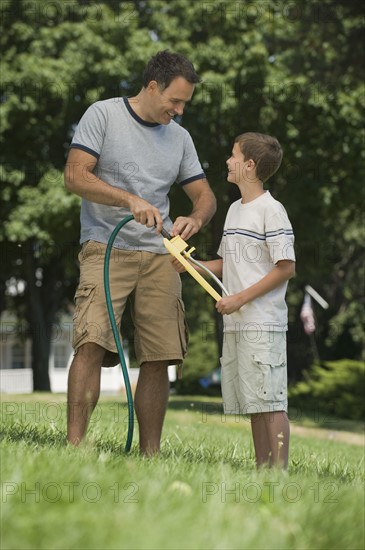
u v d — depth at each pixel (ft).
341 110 73.00
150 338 18.17
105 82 74.38
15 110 74.54
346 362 77.92
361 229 112.68
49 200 74.38
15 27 76.43
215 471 13.03
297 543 9.04
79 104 75.51
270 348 16.79
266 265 17.20
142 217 17.30
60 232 76.43
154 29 76.59
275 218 16.97
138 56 73.10
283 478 12.84
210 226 74.84
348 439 48.01
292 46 75.25
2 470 10.73
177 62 17.70
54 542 7.81
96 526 8.34
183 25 75.36
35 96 74.95
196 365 129.39
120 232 18.04
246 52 72.02
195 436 26.66
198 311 102.22
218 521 9.11
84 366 17.60
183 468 13.15
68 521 8.41
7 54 76.74
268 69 72.28
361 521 10.28
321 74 71.46
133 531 8.28
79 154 18.02
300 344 122.93
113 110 18.22
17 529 8.11
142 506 9.61
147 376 18.43
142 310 18.20
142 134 18.30
